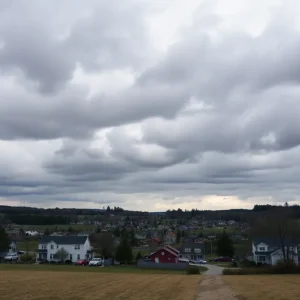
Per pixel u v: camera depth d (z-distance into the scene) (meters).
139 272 70.75
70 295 28.72
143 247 154.12
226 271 67.69
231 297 28.41
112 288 34.94
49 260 101.56
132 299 26.83
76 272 62.50
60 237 106.50
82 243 103.38
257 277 55.78
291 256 89.50
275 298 27.39
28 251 121.81
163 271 76.50
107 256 102.12
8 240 108.25
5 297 26.92
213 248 150.75
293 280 48.09
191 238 177.00
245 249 122.56
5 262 96.81
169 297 28.27
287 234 90.31
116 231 168.88
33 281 41.12
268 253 96.31
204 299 27.19
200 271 78.62
